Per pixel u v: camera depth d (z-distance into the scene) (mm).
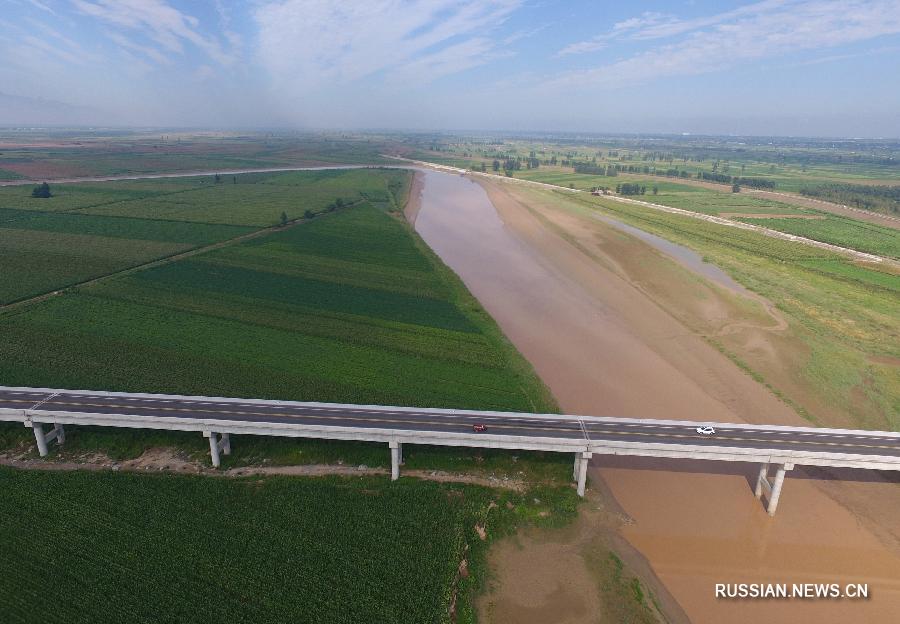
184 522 51781
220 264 130750
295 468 60250
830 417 73812
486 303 114250
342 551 49031
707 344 95312
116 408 62750
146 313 99250
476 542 51469
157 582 45375
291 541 49938
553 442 56844
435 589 45656
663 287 124375
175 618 42188
